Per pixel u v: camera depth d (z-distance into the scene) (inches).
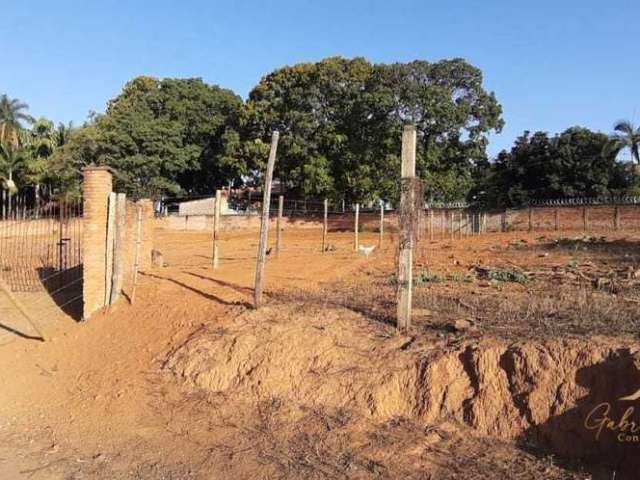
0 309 546.3
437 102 1625.2
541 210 1471.5
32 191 1905.8
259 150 1752.0
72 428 299.9
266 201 384.5
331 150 1734.7
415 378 270.4
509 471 221.1
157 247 1076.5
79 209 945.5
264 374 306.7
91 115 2065.7
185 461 257.9
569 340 253.0
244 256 848.3
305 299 399.5
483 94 1676.9
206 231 1721.2
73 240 827.4
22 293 629.0
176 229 1776.6
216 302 418.6
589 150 1627.7
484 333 283.1
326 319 342.0
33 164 1807.3
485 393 251.8
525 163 1701.5
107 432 291.4
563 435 231.3
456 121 1625.2
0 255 777.6
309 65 1782.7
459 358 266.8
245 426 280.5
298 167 1734.7
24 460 267.7
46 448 279.6
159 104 1957.4
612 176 1626.5
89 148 1760.6
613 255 695.1
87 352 400.8
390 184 1638.8
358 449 248.4
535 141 1696.6
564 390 237.8
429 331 305.3
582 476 213.0
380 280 502.9
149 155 1809.8
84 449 276.7
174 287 487.2
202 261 756.6
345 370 291.0
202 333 364.8
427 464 232.8
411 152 315.0
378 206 1798.7
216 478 242.4
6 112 1984.5
